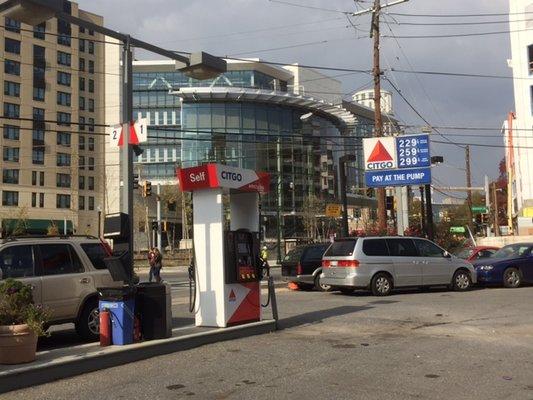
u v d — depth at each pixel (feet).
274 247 222.28
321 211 249.96
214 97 255.09
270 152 262.26
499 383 22.90
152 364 27.32
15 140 271.49
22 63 275.80
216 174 34.86
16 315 25.31
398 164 88.89
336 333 35.47
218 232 35.50
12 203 268.41
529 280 64.69
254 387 22.79
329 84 344.49
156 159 295.48
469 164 185.47
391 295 57.77
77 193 277.85
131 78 41.98
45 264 32.53
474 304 47.88
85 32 304.30
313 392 21.91
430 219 87.20
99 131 307.37
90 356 26.00
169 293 31.40
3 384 22.57
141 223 253.03
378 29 92.53
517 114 157.17
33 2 36.11
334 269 58.95
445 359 27.43
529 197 153.99
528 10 154.51
